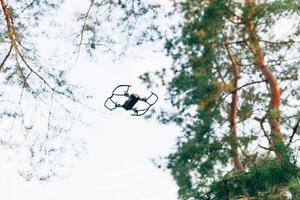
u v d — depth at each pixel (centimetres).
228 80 1719
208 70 1656
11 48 939
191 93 1739
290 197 810
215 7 1413
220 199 1013
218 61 1669
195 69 1661
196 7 1497
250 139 1623
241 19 1441
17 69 1005
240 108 1716
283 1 1201
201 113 1725
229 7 1416
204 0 1494
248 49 1620
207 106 1689
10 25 930
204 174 1666
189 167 1752
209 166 1667
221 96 1694
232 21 1481
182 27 1570
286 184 821
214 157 1675
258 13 1375
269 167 880
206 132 1722
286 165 845
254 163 981
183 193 1723
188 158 1728
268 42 1617
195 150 1709
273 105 1611
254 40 1498
